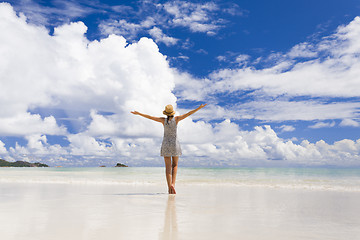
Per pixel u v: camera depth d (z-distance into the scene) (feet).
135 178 30.19
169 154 17.10
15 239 6.48
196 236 6.97
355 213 10.43
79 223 8.27
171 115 17.87
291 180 28.35
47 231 7.29
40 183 22.95
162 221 8.71
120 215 9.61
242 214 10.06
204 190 18.76
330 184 23.54
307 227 8.10
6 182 23.82
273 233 7.36
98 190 17.99
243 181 26.73
